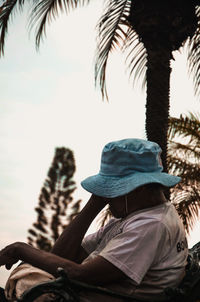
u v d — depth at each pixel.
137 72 9.88
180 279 2.19
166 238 2.14
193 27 8.84
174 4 8.72
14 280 2.26
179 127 11.07
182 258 2.20
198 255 2.30
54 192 41.97
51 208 41.78
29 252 2.21
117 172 2.29
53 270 2.12
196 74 9.45
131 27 9.39
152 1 8.77
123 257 2.07
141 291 2.12
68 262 2.12
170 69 8.98
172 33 8.74
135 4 8.88
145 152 2.29
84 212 2.53
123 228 2.21
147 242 2.10
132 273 2.05
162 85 8.89
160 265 2.14
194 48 9.48
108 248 2.11
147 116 8.98
